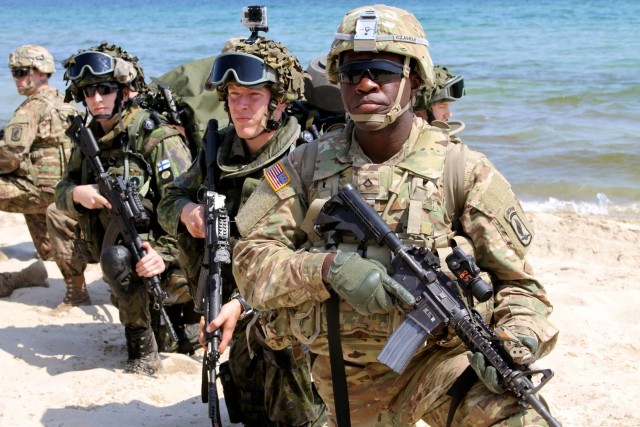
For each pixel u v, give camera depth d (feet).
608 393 18.78
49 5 330.54
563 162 46.01
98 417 17.57
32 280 27.89
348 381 12.59
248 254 12.64
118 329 24.09
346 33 11.91
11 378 19.90
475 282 11.23
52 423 17.25
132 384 19.62
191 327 22.38
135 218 20.11
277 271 12.12
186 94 21.97
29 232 32.94
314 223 12.30
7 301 26.50
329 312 11.98
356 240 12.16
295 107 19.63
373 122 11.84
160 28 163.84
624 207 39.09
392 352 11.34
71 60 20.94
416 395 12.10
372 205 12.13
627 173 43.65
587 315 23.32
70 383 19.58
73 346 22.48
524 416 11.00
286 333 12.89
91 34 150.71
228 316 15.12
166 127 20.97
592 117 58.03
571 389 19.08
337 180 12.39
